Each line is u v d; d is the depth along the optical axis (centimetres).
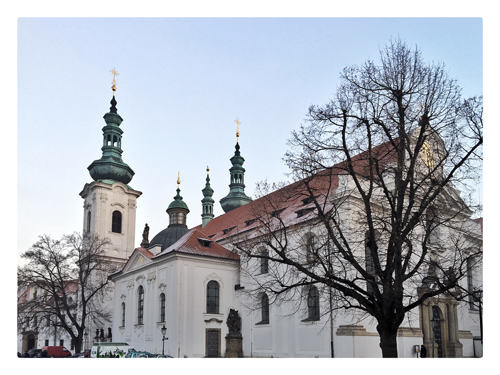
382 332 2317
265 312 4894
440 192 2639
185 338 4794
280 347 4544
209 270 5150
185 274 4959
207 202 10294
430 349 4062
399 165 2494
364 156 2684
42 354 6638
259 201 3662
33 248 6141
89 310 6512
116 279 6325
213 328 5009
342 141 2570
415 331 3972
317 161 2628
